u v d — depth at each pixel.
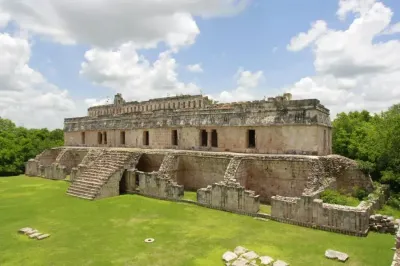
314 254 10.93
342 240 12.25
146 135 28.28
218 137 22.31
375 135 22.08
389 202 18.11
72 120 36.72
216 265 10.16
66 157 31.91
